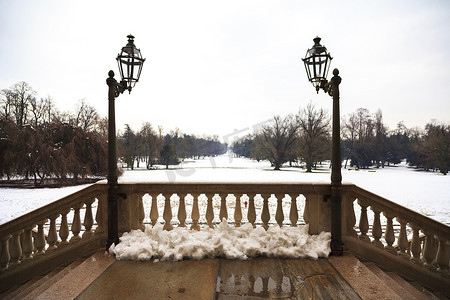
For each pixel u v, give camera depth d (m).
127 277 3.17
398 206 3.90
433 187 28.41
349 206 4.27
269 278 3.14
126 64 4.04
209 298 2.71
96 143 34.50
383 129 79.19
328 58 3.94
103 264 3.53
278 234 3.94
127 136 61.66
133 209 4.34
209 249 3.72
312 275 3.22
